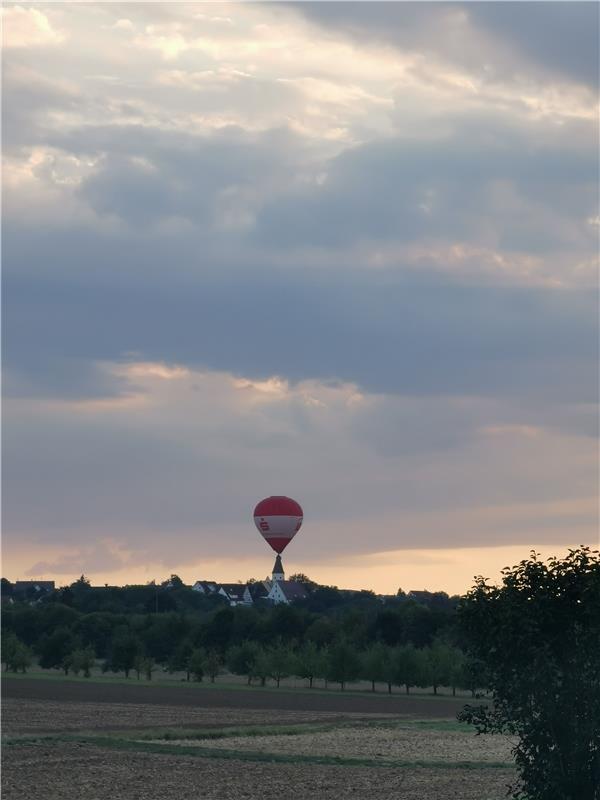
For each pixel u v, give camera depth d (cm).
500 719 3067
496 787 5525
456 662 17012
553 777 2964
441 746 8306
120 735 8644
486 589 3102
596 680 2939
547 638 3006
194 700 14388
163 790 5397
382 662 17438
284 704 14025
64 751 7300
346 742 8600
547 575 3030
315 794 5247
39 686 16575
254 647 19362
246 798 5112
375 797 5112
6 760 6738
